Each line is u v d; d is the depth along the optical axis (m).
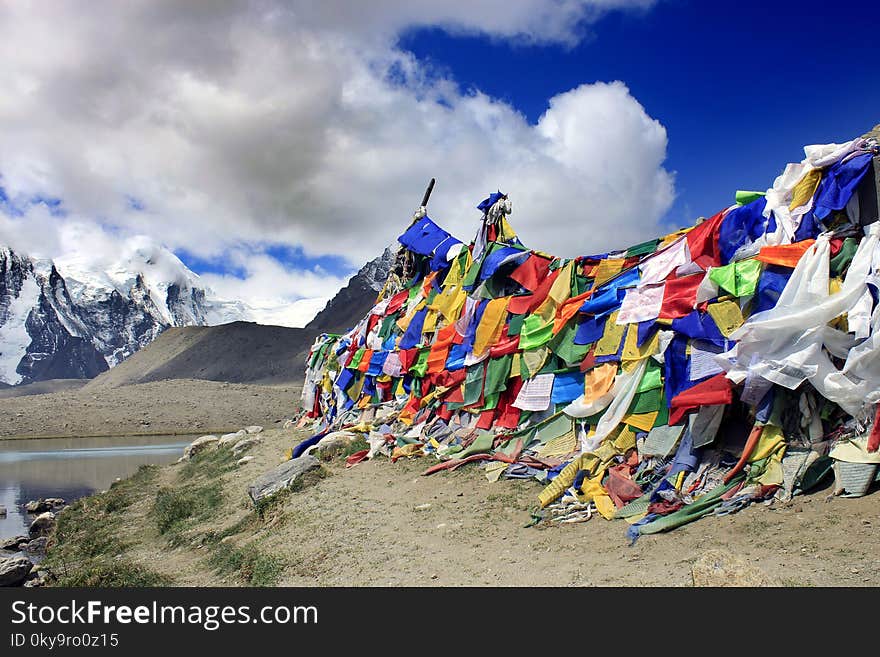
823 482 11.66
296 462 21.45
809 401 12.17
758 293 13.39
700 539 11.20
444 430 22.17
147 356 150.88
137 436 64.69
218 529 19.05
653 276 15.71
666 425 14.73
